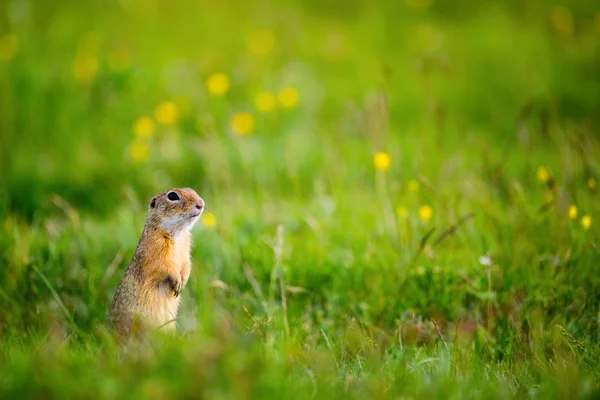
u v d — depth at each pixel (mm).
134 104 17906
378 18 25438
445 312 9602
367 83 20953
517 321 9133
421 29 24562
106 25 24234
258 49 22312
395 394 6738
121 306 9008
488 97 20062
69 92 17969
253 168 14906
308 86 20109
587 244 10320
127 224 11859
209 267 10562
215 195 13602
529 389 7137
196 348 6293
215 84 16797
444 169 13648
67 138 16984
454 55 22609
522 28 24781
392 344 8477
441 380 7035
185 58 21875
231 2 26781
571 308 9469
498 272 10055
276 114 17453
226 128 15734
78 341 8664
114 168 15625
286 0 27328
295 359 7496
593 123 18969
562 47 23188
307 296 10133
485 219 11266
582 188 12508
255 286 9617
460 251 10852
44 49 21094
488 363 8461
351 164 15141
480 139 16953
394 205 12398
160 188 14656
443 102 19844
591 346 8680
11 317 9734
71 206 14391
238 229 11523
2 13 23438
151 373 6102
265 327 8773
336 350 8492
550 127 18188
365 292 10117
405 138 17000
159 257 8953
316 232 11305
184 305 9945
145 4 25750
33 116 17453
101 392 5891
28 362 6488
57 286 10227
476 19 25578
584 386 6961
